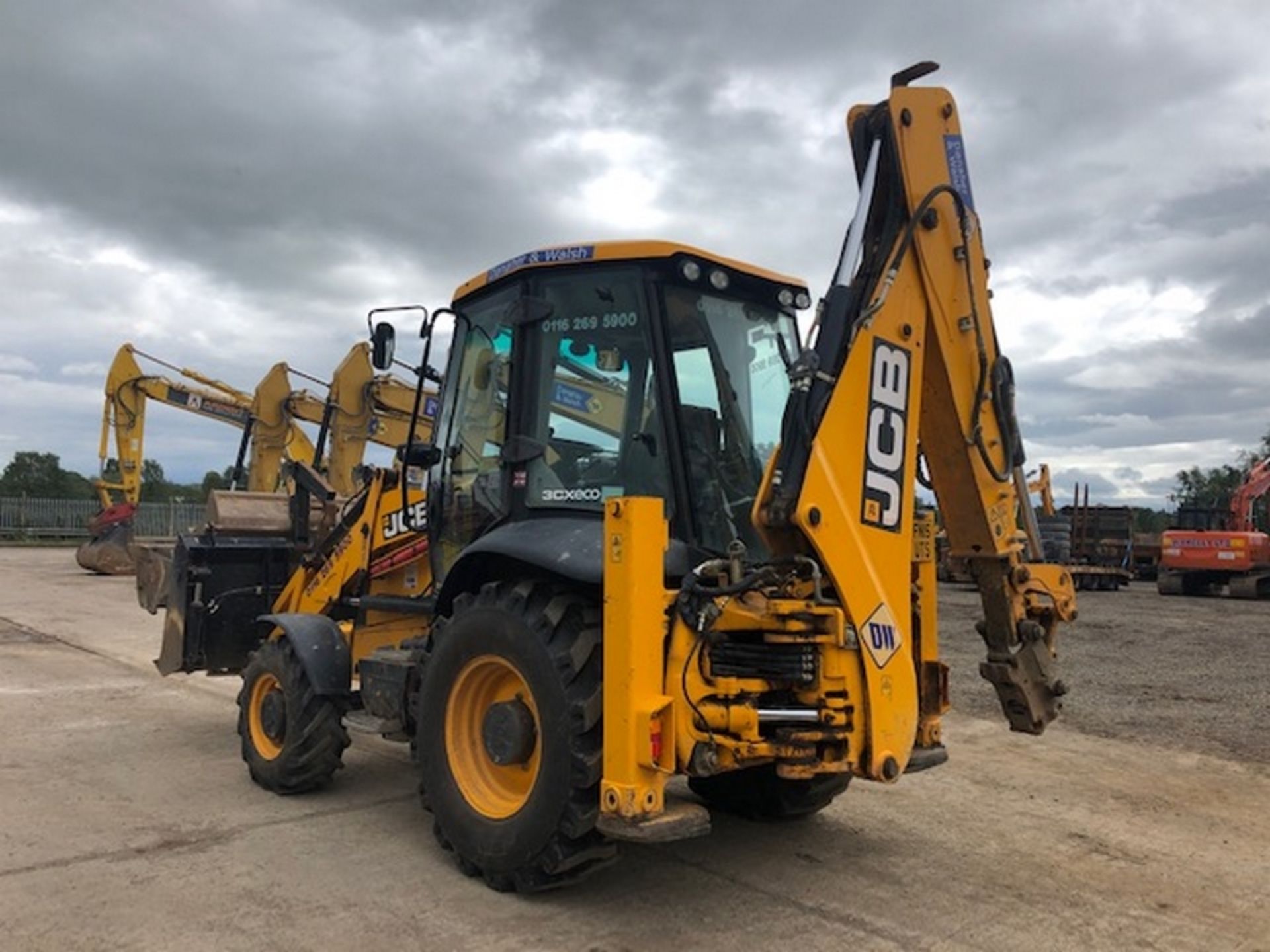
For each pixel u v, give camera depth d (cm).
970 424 424
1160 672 1041
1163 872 454
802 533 369
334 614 640
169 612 704
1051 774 628
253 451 1836
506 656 404
